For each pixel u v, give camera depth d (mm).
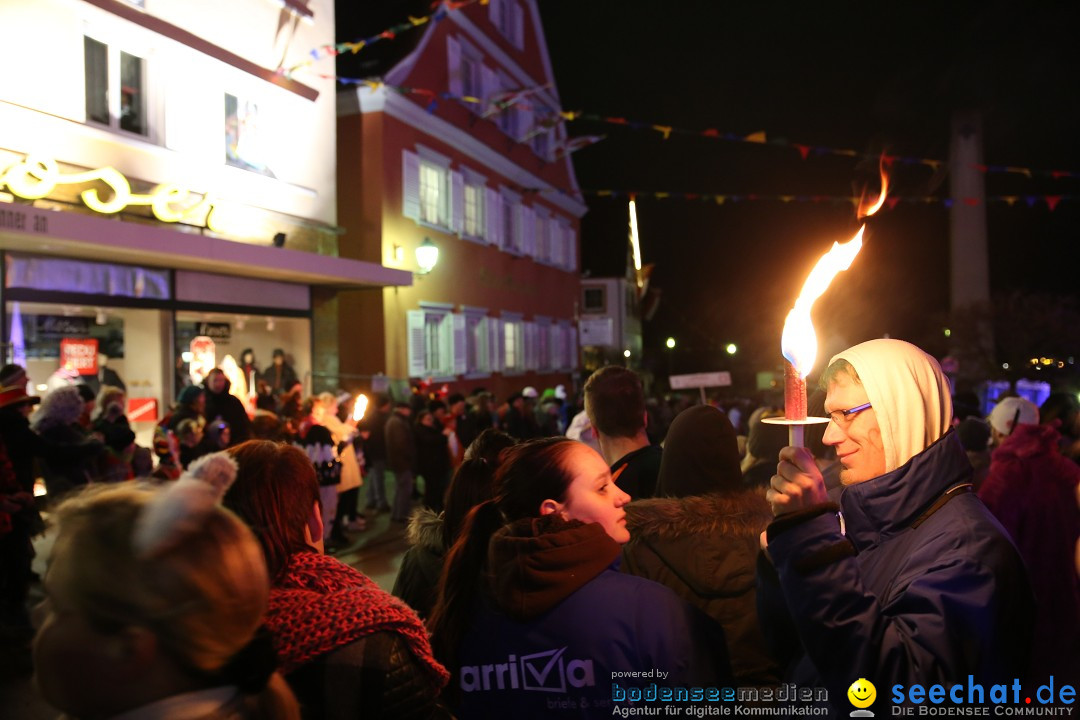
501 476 2012
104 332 9641
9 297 8492
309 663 1719
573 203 27578
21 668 4602
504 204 22516
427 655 1812
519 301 23188
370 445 10625
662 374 41875
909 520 1648
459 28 19078
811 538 1437
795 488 1468
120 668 1021
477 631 1867
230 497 1964
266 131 12273
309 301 13492
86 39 9453
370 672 1717
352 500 9141
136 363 10109
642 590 1808
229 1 11391
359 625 1751
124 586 1009
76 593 1023
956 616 1420
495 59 21438
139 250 8812
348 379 15594
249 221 11719
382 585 7070
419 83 16906
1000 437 4895
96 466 6438
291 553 1972
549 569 1793
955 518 1573
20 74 8492
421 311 17047
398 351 16203
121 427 7051
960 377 24641
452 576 1966
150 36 10000
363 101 15617
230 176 11320
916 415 1659
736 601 2205
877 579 1637
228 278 11641
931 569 1517
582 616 1760
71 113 9039
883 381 1689
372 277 13141
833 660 1410
